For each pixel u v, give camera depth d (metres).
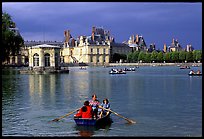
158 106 41.84
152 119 33.12
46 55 142.75
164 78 103.44
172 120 32.50
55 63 144.62
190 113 36.34
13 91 60.50
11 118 33.59
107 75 123.81
